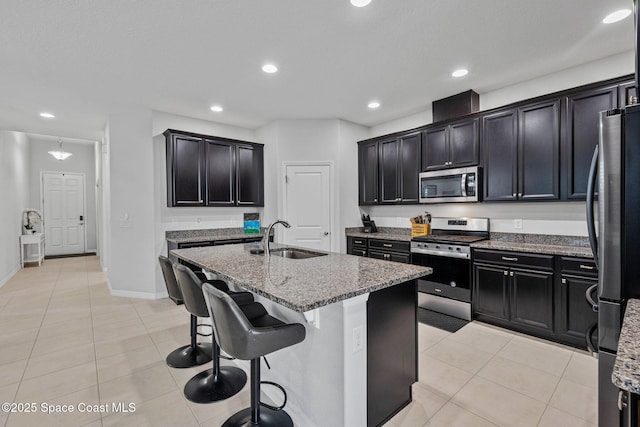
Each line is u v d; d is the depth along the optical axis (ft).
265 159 16.19
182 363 7.98
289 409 6.26
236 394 6.87
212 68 9.82
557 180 9.44
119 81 10.67
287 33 7.96
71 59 9.08
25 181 22.34
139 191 13.83
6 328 10.47
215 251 9.40
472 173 11.26
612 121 3.86
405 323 6.24
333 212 15.35
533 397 6.61
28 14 7.00
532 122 9.95
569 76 10.02
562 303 8.83
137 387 7.08
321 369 5.49
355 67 9.87
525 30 7.90
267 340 4.79
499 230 11.76
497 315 10.14
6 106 12.98
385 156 14.82
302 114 14.58
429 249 11.93
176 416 6.13
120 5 6.78
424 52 8.96
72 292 14.80
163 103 12.96
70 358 8.40
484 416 6.05
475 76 10.56
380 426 5.74
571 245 10.05
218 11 7.05
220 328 4.83
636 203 3.68
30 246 22.71
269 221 15.98
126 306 12.73
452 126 12.10
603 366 4.00
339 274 6.05
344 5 6.90
